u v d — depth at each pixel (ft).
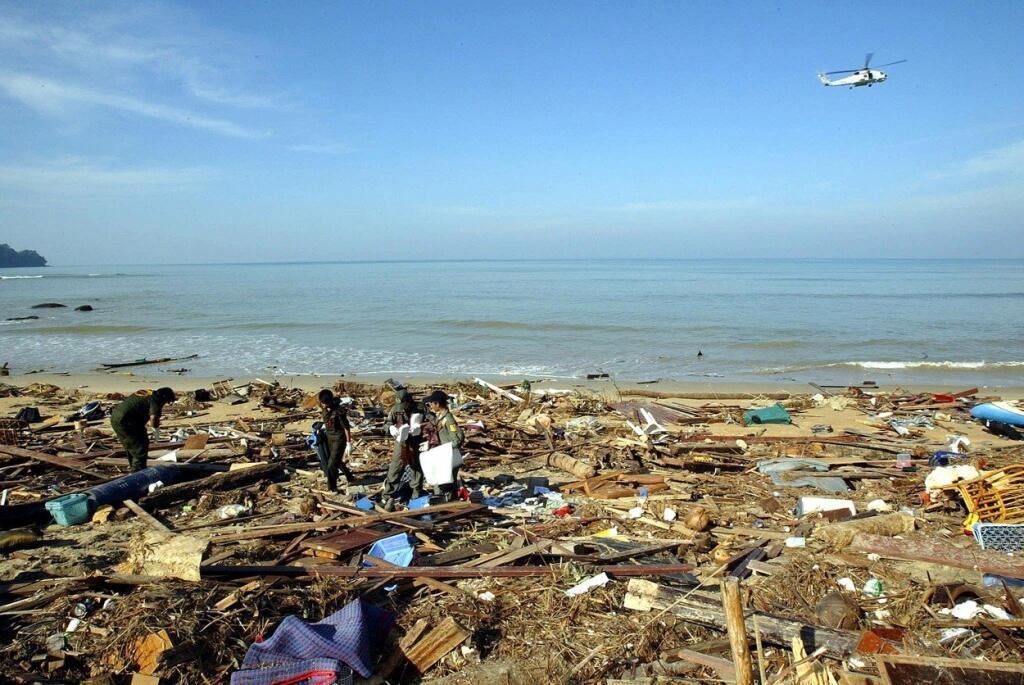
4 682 14.88
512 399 56.44
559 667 16.52
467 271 499.10
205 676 15.19
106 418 51.21
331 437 31.99
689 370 80.89
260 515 28.81
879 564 22.36
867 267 539.70
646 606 19.29
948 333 107.24
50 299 192.44
